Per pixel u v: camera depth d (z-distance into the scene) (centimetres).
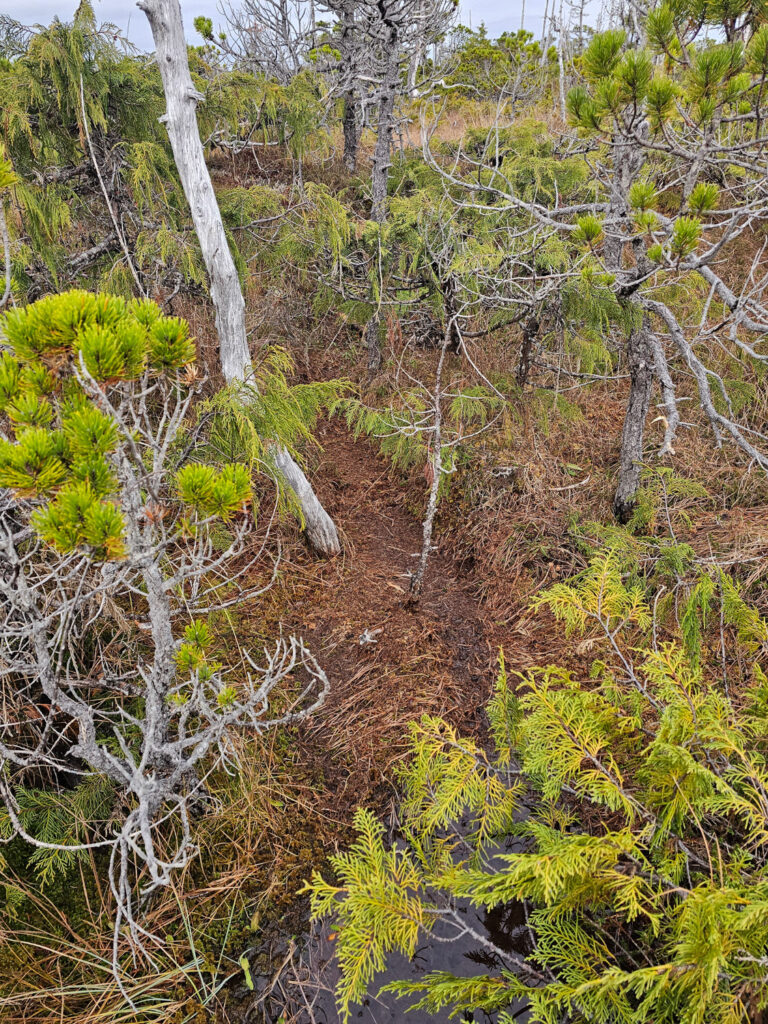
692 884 222
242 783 290
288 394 379
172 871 263
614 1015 194
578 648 290
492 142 624
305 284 717
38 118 360
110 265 432
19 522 267
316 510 436
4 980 224
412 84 673
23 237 366
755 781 202
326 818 294
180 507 309
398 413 518
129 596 367
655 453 492
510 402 535
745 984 166
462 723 341
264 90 450
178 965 238
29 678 282
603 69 265
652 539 404
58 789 285
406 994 236
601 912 238
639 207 286
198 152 341
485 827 247
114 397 259
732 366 527
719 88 256
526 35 1367
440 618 409
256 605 401
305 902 263
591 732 234
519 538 450
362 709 346
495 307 482
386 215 618
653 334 404
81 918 249
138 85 395
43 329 155
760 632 273
